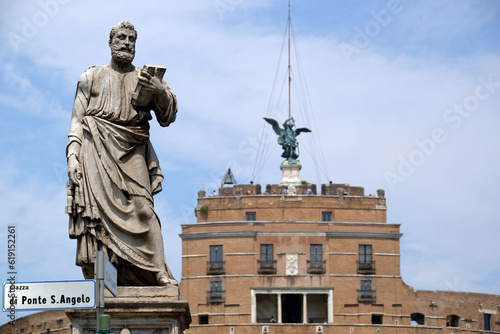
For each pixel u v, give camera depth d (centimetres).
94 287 1137
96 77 1409
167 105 1416
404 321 10862
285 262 10825
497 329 11100
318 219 10994
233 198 11031
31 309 1138
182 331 1386
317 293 10769
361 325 10700
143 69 1399
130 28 1427
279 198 10994
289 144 11588
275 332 10506
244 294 10731
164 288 1353
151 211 1387
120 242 1370
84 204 1365
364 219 11038
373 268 10900
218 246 10881
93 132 1384
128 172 1389
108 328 1102
